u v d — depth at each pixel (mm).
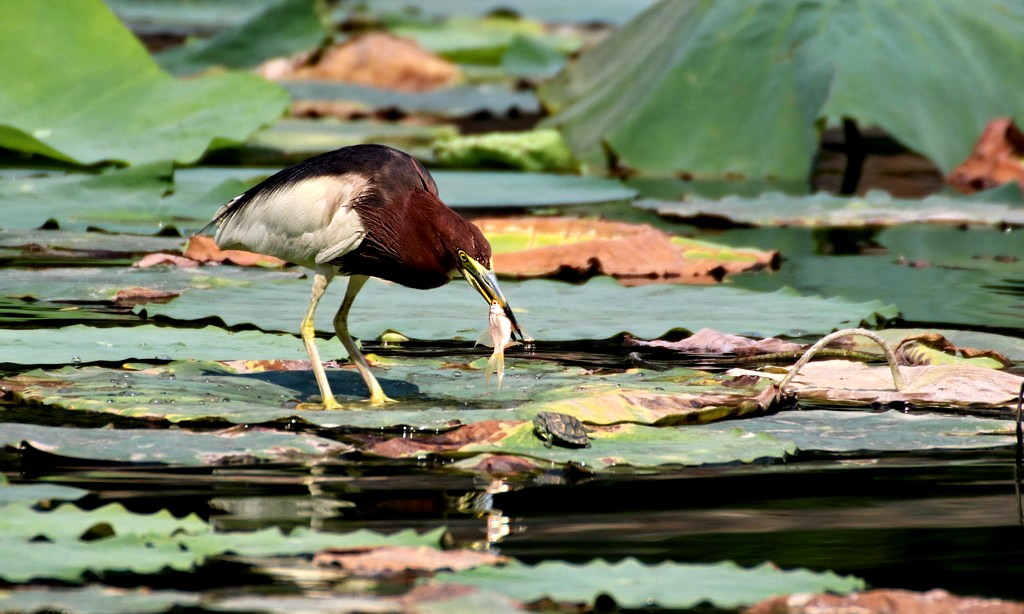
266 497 7316
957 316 13602
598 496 7492
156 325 12234
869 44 25078
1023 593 6008
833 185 24844
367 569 5965
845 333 9992
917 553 6555
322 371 9430
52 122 22766
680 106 25984
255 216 9953
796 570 6023
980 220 19625
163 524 6500
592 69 29656
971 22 26016
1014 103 25297
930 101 24516
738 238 19875
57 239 16812
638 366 11109
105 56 23766
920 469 8141
